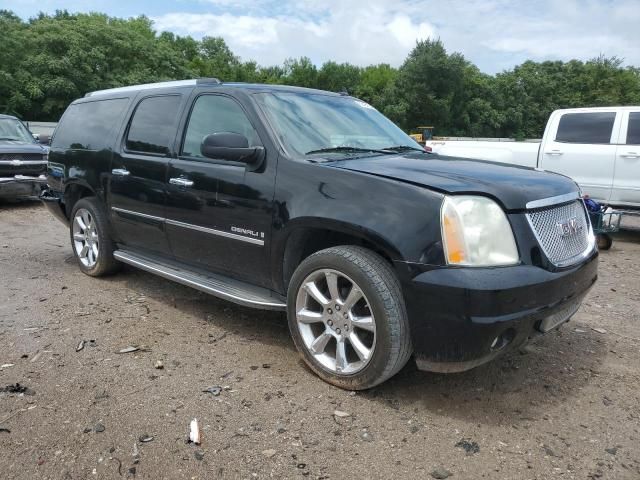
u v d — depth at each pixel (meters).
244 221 3.64
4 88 42.09
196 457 2.56
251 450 2.62
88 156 5.23
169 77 56.84
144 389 3.19
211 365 3.52
